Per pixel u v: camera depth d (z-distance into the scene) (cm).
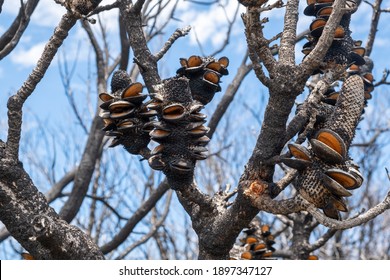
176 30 422
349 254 1148
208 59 377
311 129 323
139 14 422
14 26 518
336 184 287
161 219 734
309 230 623
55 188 721
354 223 288
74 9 318
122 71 343
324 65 325
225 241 350
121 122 329
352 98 307
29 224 323
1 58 467
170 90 321
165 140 320
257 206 321
